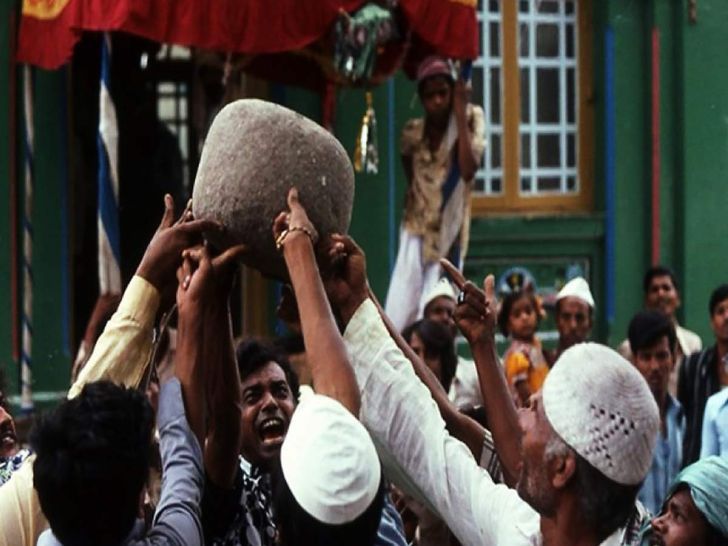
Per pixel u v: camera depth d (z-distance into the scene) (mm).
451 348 7855
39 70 10570
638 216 12258
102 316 7695
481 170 12102
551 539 3729
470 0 9734
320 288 3707
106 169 9273
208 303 3943
